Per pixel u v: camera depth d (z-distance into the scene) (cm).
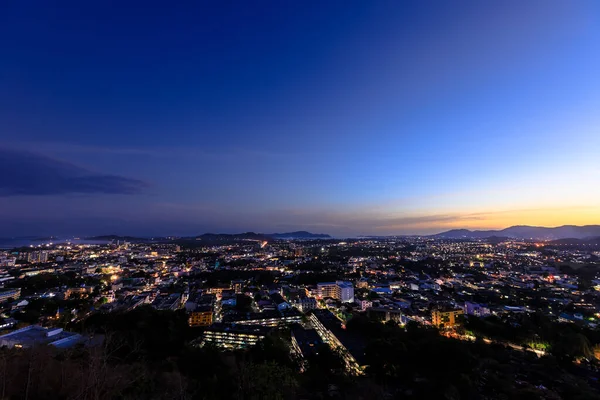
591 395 9269
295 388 9075
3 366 5509
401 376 10469
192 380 8275
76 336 11144
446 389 9225
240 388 8044
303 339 14912
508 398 9256
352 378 10494
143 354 10738
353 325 15950
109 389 5181
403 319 19025
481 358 12181
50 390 5588
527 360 12406
